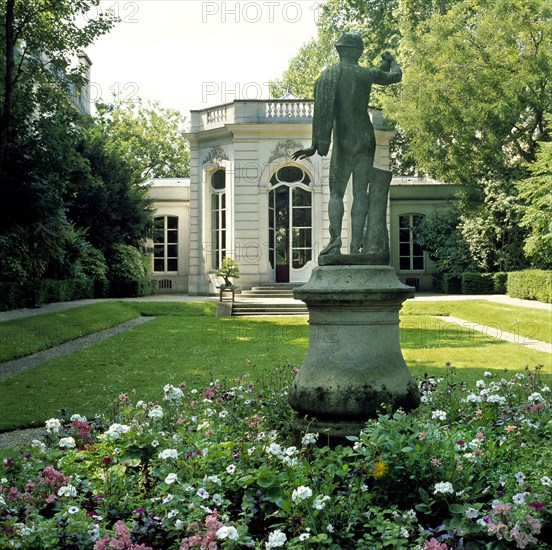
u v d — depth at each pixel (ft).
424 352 42.39
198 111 92.32
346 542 11.15
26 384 31.96
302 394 17.28
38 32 61.05
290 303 74.02
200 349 44.55
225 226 89.30
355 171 18.65
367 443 12.92
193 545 10.52
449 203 105.60
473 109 90.02
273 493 12.10
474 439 14.25
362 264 18.01
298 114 86.53
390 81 19.42
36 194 67.15
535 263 90.58
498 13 88.02
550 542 11.31
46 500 12.41
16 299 65.62
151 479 13.88
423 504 11.65
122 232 98.17
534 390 21.30
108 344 47.32
